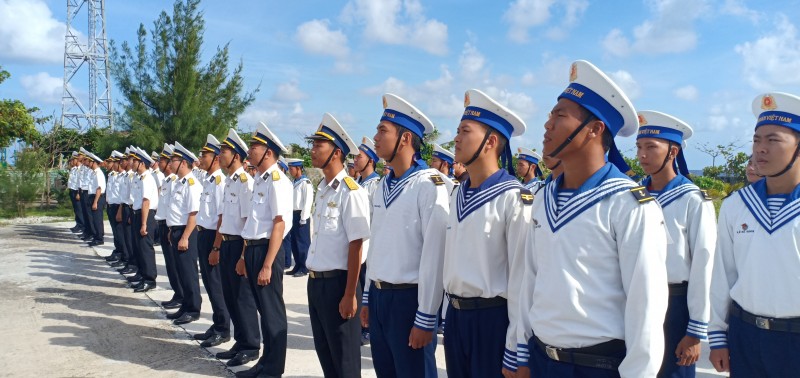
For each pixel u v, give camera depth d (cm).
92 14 3450
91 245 1291
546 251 221
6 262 1070
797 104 267
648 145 362
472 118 288
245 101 2023
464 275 279
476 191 284
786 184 275
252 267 475
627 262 204
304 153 1780
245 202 509
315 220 407
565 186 229
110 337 616
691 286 323
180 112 1888
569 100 220
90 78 3462
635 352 198
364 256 418
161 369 518
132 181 938
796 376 258
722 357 291
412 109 347
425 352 332
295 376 491
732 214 291
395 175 358
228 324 596
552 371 218
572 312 210
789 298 260
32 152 2053
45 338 612
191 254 676
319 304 395
